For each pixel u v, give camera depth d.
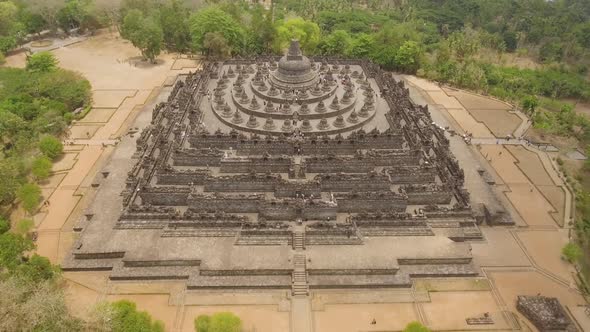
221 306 57.72
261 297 59.03
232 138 81.56
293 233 65.56
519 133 100.88
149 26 129.50
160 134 83.69
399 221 66.94
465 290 60.62
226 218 66.12
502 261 65.44
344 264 61.31
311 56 124.69
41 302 47.91
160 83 122.06
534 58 157.38
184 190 70.75
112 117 104.00
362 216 66.69
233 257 62.16
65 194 77.94
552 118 105.44
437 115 106.56
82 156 89.00
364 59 123.75
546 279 62.78
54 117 95.25
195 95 100.88
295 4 188.12
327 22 164.50
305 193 71.69
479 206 73.62
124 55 141.25
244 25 144.38
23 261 60.62
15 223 71.25
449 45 141.38
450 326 55.66
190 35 137.38
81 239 64.50
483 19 179.62
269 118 87.44
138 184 73.25
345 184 72.62
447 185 72.25
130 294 59.00
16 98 99.12
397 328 55.22
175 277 61.06
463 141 94.38
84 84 110.31
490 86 126.50
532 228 72.12
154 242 64.31
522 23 171.12
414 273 61.97
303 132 84.50
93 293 58.97
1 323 45.72
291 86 97.56
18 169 78.56
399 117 90.06
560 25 168.50
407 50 126.94
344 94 95.75
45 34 157.00
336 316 56.66
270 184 72.44
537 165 89.25
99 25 160.88
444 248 64.50
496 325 55.84
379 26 167.88
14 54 140.38
